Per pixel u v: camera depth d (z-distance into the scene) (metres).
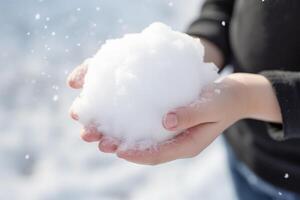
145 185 1.56
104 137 0.60
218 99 0.60
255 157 0.86
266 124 0.75
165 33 0.63
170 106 0.59
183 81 0.59
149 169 1.61
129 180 1.58
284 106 0.64
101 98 0.60
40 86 1.89
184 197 1.51
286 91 0.65
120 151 0.59
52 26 2.13
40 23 2.15
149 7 2.25
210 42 0.85
